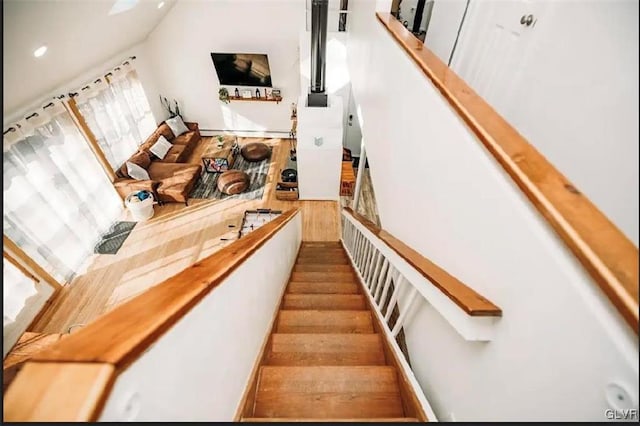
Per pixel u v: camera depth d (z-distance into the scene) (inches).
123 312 23.5
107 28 173.8
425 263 46.4
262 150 268.2
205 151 282.4
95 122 195.2
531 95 43.1
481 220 33.0
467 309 29.7
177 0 235.0
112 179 204.2
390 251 64.8
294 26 249.0
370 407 53.2
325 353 67.5
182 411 29.7
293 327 80.4
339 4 201.2
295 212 137.8
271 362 65.9
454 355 41.1
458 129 38.8
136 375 21.3
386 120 82.0
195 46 259.9
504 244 28.6
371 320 81.3
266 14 243.9
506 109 49.6
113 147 214.2
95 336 19.9
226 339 43.8
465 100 38.4
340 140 196.5
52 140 159.5
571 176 33.9
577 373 20.4
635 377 16.8
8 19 104.3
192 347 32.0
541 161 26.9
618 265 18.4
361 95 129.0
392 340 63.1
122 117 223.9
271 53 262.2
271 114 297.7
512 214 27.1
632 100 26.5
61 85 174.2
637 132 25.7
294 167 249.4
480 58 60.4
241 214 216.2
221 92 277.3
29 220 143.5
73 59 167.3
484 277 32.7
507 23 50.9
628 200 25.9
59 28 133.0
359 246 123.8
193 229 202.5
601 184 29.3
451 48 74.5
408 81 62.1
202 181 243.9
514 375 27.1
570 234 20.6
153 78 273.0
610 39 29.6
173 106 294.2
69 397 16.0
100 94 202.1
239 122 304.7
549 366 22.8
